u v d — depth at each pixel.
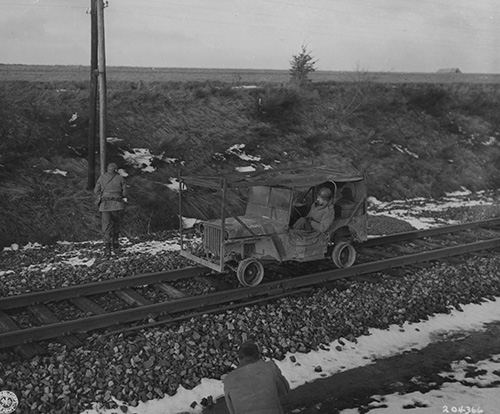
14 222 12.09
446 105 27.25
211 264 8.96
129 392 6.07
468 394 6.41
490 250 12.37
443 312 8.85
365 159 20.09
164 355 6.76
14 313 8.11
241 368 4.47
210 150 17.12
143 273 9.74
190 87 20.44
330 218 9.58
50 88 17.75
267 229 9.10
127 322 7.63
